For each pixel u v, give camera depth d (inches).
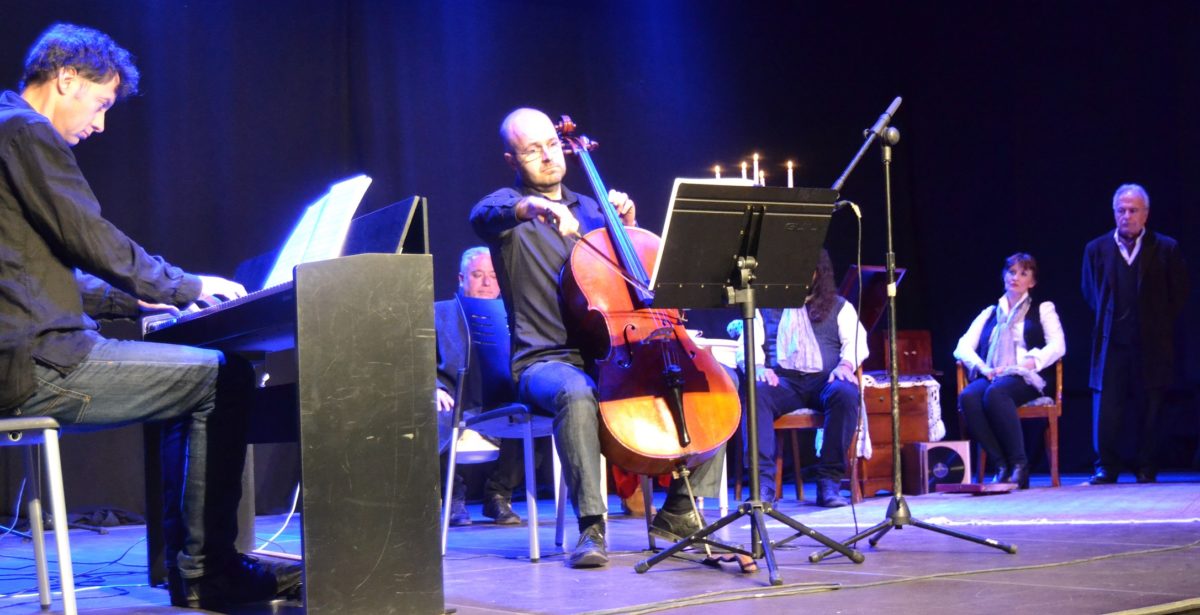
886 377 225.8
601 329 119.0
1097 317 237.6
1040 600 87.0
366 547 83.7
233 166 225.3
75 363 89.4
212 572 99.5
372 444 84.4
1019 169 281.4
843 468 202.1
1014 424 225.8
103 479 207.3
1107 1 269.7
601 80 265.1
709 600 92.2
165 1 219.6
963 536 118.0
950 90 290.2
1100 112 271.4
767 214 105.9
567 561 123.3
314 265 83.2
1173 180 263.4
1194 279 263.0
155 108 217.9
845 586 97.0
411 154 242.5
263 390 107.7
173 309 109.3
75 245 89.0
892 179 292.7
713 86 276.2
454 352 189.6
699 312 264.5
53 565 142.6
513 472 190.7
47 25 206.8
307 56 234.4
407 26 244.2
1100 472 232.5
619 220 123.0
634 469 116.2
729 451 247.3
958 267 289.9
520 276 128.5
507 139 131.1
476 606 93.6
